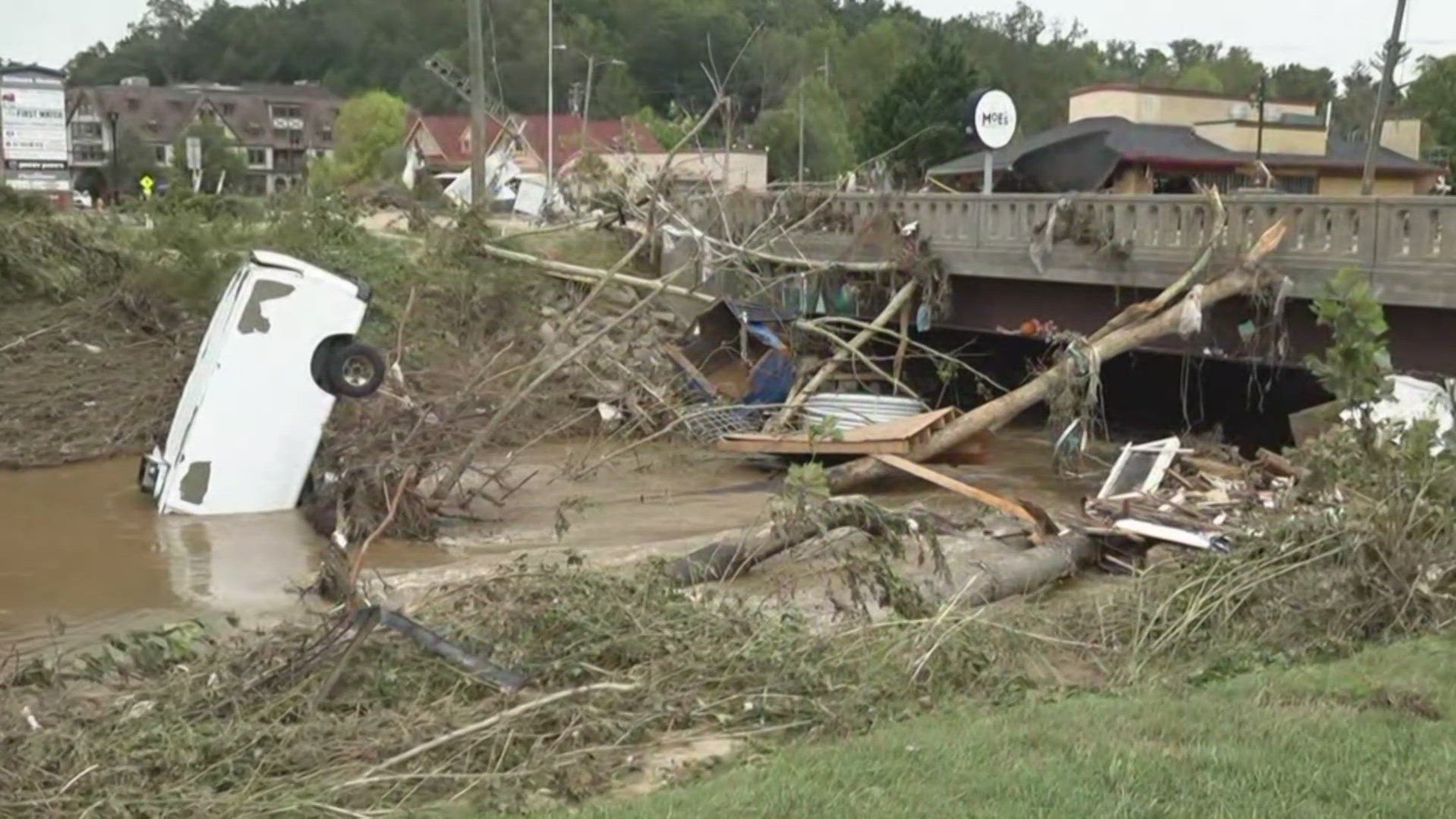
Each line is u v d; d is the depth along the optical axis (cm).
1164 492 1594
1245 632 983
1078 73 10675
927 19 10494
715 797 641
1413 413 1562
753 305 2497
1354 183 5025
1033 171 4712
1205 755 668
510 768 723
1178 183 4669
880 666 871
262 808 664
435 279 2569
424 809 671
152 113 10675
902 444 1905
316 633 881
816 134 5359
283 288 1705
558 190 3466
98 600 1309
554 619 901
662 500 1822
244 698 810
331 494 1648
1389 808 595
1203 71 10519
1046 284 2378
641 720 784
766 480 1966
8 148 3700
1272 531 1105
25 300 2536
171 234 2645
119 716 791
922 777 653
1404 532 1036
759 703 810
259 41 12962
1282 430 2278
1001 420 2009
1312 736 699
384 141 7956
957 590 1180
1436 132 8162
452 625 909
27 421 2098
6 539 1562
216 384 1688
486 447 2069
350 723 775
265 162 10925
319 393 1725
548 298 2611
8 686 914
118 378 2298
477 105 3353
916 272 2478
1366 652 900
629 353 2359
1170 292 2034
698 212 2916
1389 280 1820
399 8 11481
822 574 1231
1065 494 1877
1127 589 1101
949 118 6406
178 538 1573
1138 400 2553
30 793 684
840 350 2362
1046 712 770
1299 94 10188
